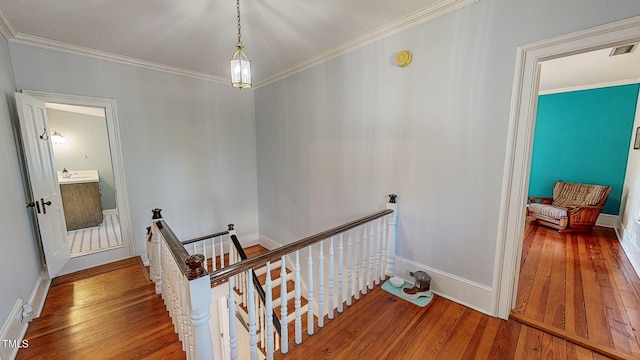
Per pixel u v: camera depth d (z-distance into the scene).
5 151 2.06
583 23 1.48
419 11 2.09
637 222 2.98
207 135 3.90
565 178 4.62
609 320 1.93
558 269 2.80
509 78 1.75
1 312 1.65
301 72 3.36
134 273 2.93
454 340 1.74
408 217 2.41
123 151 3.20
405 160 2.37
